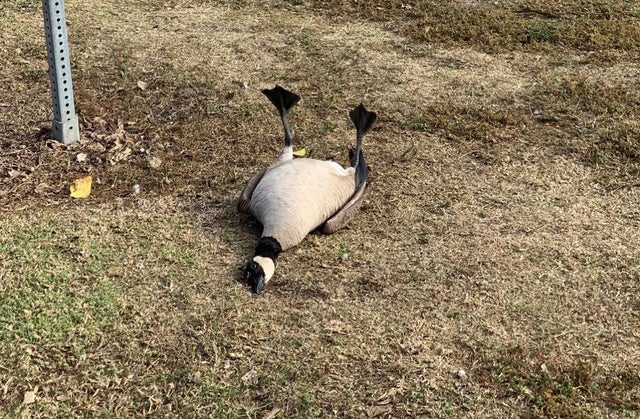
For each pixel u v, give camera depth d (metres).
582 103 3.62
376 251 2.88
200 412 2.45
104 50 3.89
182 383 2.51
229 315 2.67
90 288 2.73
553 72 3.84
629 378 2.53
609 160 3.29
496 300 2.74
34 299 2.69
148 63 3.81
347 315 2.68
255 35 4.09
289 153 3.11
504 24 4.21
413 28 4.18
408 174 3.21
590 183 3.19
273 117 3.51
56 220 2.97
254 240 2.92
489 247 2.91
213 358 2.56
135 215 3.00
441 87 3.72
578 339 2.63
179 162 3.25
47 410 2.44
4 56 3.84
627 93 3.68
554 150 3.35
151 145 3.33
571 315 2.70
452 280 2.79
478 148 3.35
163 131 3.42
